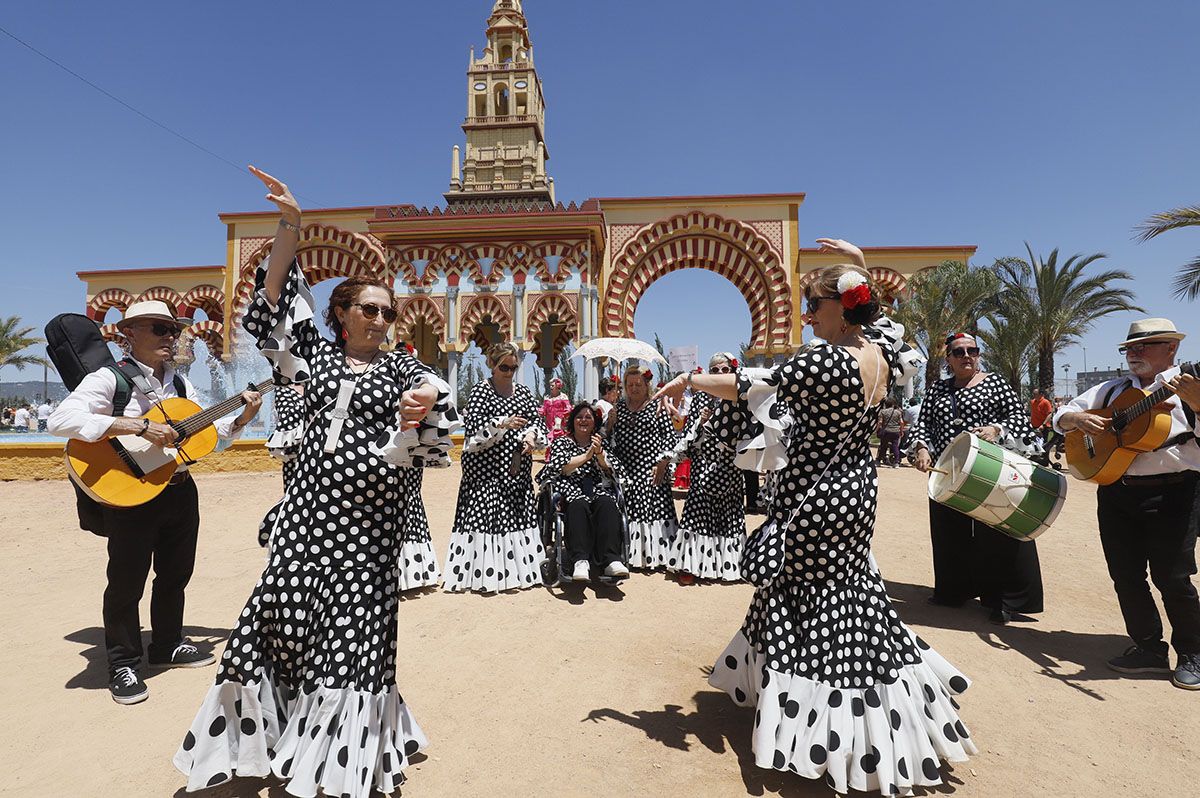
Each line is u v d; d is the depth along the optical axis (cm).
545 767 278
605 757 286
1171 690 358
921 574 598
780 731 249
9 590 543
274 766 231
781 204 1875
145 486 352
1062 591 543
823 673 251
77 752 290
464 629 452
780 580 266
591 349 746
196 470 1272
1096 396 411
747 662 294
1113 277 2147
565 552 543
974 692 352
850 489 255
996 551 467
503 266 1723
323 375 250
